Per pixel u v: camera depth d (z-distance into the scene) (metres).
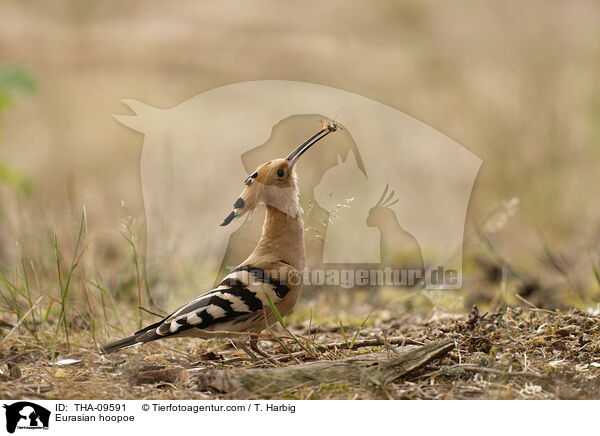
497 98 37.50
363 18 53.31
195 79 45.03
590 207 32.78
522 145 34.34
